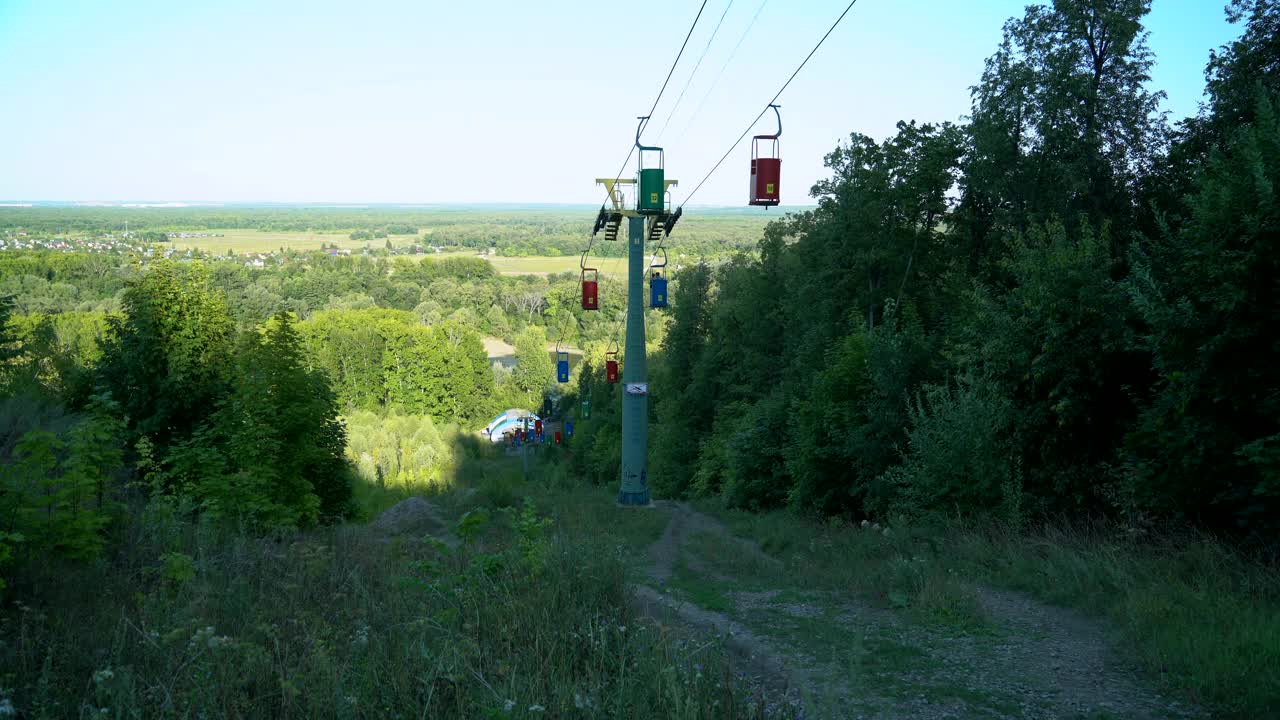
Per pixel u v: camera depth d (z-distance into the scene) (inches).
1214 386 363.9
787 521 733.3
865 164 1071.0
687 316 1967.3
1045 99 884.6
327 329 3973.9
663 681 187.9
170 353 692.7
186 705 168.4
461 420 3939.5
